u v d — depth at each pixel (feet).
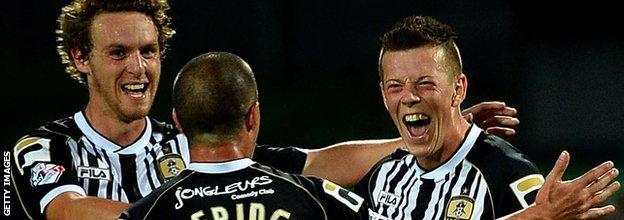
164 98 155.84
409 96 47.96
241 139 41.91
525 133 167.73
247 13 171.32
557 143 166.71
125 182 51.24
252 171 41.70
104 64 49.93
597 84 169.17
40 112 156.04
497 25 171.22
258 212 40.63
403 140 51.13
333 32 173.27
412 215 49.70
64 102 158.10
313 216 41.24
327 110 164.25
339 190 42.32
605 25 171.83
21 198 50.39
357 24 173.27
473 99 169.48
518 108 168.76
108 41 49.52
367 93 167.84
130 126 51.83
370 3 173.06
